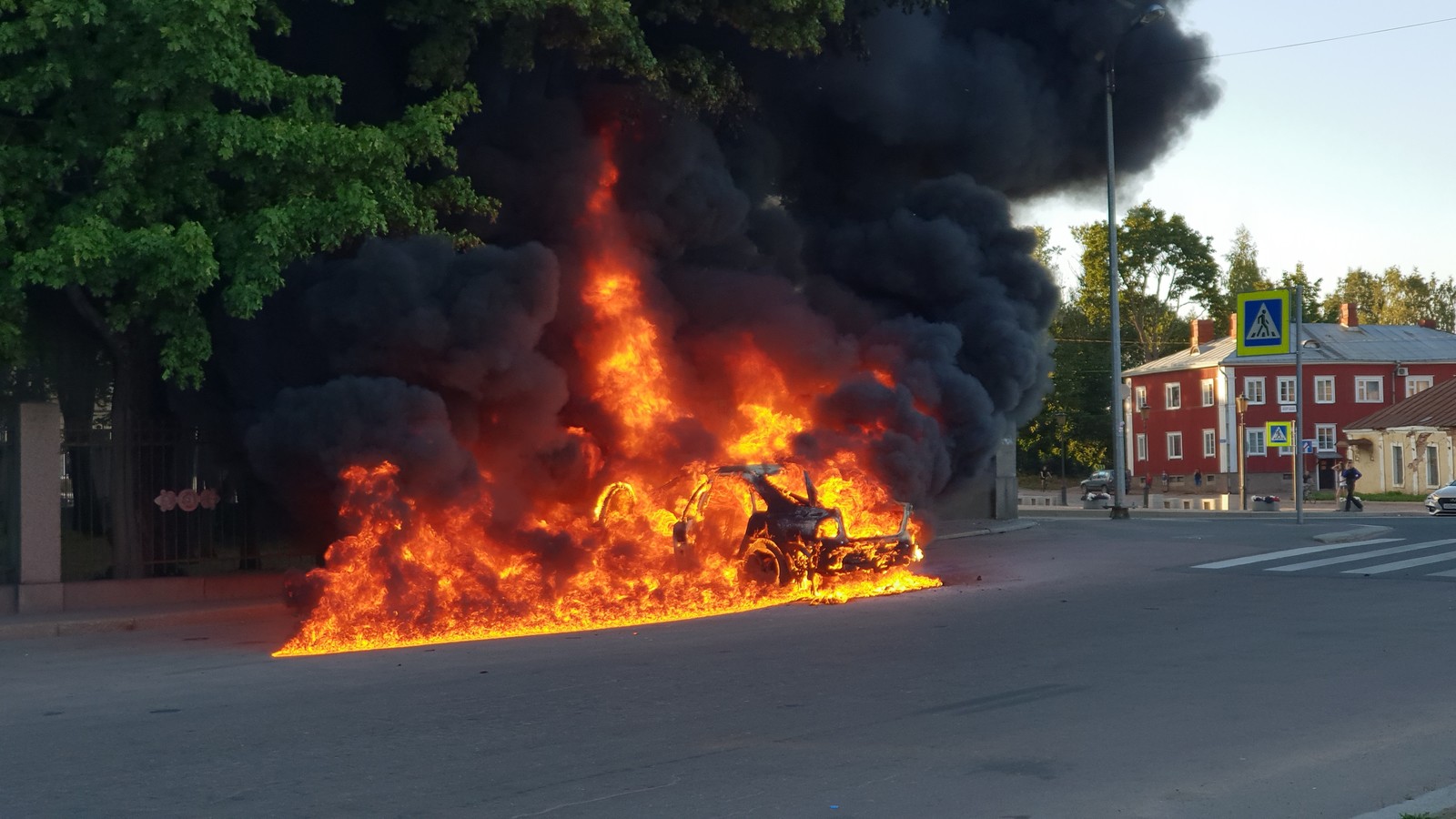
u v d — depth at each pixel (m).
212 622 16.92
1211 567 19.95
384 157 15.48
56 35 14.16
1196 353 81.44
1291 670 10.61
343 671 11.92
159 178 14.94
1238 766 7.44
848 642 12.58
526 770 7.65
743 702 9.60
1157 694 9.60
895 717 8.93
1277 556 21.30
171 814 6.87
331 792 7.26
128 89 14.19
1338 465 67.56
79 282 14.61
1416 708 9.02
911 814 6.56
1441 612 14.24
